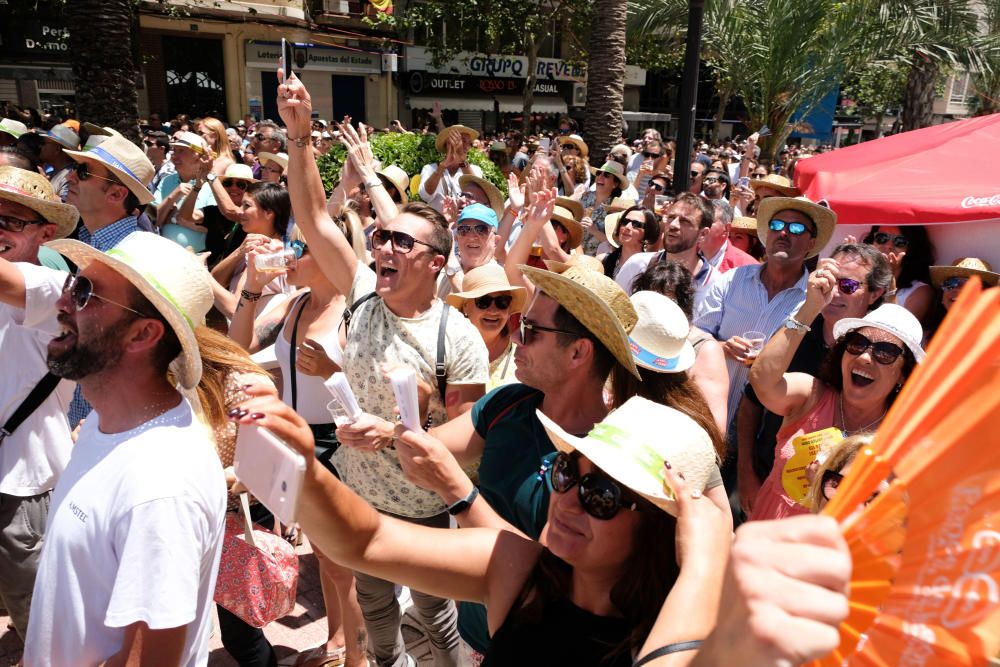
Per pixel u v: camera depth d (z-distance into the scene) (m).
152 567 1.63
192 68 21.62
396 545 1.83
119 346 1.81
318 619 3.99
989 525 0.72
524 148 16.09
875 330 2.85
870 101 30.08
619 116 11.70
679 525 1.51
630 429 1.62
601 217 8.31
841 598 0.73
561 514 1.65
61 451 3.02
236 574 2.78
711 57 16.72
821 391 3.10
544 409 2.45
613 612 1.69
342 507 1.74
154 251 1.86
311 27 23.00
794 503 2.87
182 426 1.83
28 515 2.95
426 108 27.70
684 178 6.68
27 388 2.88
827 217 4.41
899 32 14.48
